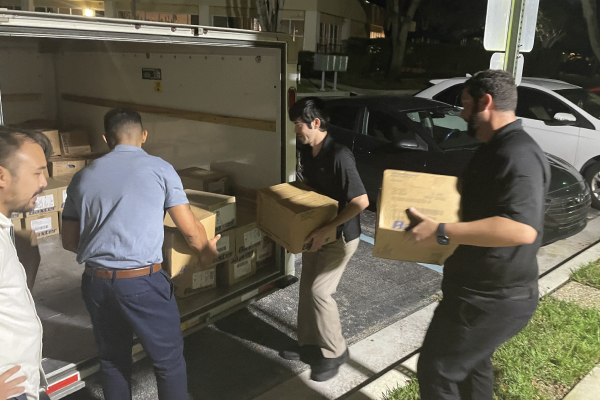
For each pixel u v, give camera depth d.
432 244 1.93
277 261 4.18
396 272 4.71
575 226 5.07
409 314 3.92
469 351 2.04
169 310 2.37
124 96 5.45
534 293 1.97
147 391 2.98
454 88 7.61
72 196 2.28
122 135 2.34
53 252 4.48
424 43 31.33
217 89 4.40
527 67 29.58
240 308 3.83
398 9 25.94
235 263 3.85
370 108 6.06
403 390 2.88
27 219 4.65
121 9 18.22
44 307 3.50
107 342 2.37
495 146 1.88
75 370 2.77
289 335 3.60
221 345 3.47
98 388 2.99
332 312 2.98
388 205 2.05
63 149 5.63
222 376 3.13
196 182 4.31
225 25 20.30
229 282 3.84
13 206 1.61
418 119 5.75
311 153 2.96
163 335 2.35
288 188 3.17
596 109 6.86
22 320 1.55
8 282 1.50
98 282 2.23
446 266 2.10
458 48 30.19
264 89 3.99
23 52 5.91
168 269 3.13
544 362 3.25
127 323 2.33
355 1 26.80
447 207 2.02
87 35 2.59
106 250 2.19
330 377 3.08
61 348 2.97
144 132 2.46
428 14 31.25
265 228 3.07
